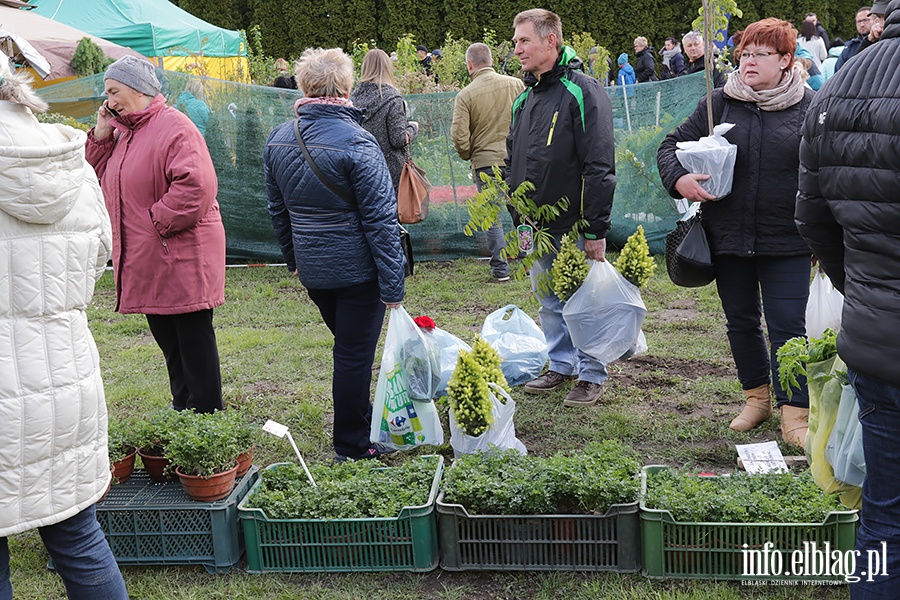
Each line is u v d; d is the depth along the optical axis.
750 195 4.34
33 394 2.56
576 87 4.91
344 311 4.34
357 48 15.14
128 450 4.00
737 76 4.38
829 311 4.37
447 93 9.80
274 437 4.98
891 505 2.51
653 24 25.09
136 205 4.36
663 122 9.35
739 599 3.17
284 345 6.95
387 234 4.16
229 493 3.71
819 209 2.61
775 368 4.53
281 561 3.55
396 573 3.50
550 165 5.03
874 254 2.41
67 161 2.56
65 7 13.73
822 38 15.23
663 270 8.83
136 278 4.42
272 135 4.37
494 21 25.55
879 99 2.34
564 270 5.09
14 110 2.56
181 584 3.52
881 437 2.49
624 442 4.74
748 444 4.47
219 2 26.41
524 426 5.01
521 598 3.31
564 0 25.08
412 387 4.38
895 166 2.30
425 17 25.91
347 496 3.59
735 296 4.64
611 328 5.11
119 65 4.32
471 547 3.48
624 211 9.48
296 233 4.27
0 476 2.54
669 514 3.29
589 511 3.43
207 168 4.34
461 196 9.89
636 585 3.31
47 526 2.76
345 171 4.10
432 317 7.61
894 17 2.42
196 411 4.61
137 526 3.61
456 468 3.66
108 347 7.16
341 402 4.43
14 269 2.53
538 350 5.74
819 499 3.33
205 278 4.43
